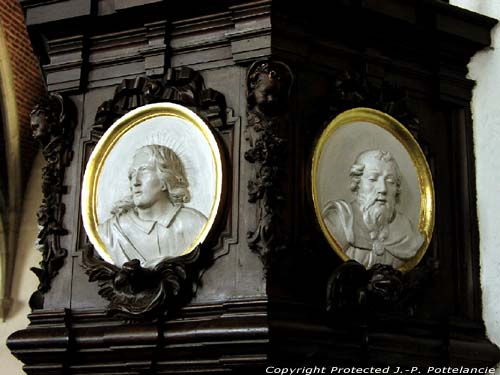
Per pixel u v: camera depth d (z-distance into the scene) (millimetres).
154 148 2078
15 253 5418
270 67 1998
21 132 5449
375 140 2184
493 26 2469
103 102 2205
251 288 1906
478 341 2244
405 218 2166
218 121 2049
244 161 2004
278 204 1942
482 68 2463
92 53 2277
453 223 2316
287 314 1890
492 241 2357
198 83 2105
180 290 1947
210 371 1924
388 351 2055
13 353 2121
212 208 1982
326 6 2117
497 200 2393
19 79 5344
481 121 2432
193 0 2102
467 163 2363
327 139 2090
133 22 2209
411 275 2125
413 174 2225
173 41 2178
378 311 2051
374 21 2223
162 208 2049
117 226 2076
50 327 2088
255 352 1841
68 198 2205
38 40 2383
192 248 1974
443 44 2371
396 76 2293
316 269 1988
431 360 2152
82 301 2104
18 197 5453
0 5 5047
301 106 2070
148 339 1947
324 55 2158
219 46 2119
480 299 2309
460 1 2609
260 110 1996
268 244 1902
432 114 2357
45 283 2158
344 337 1983
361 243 2064
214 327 1855
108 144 2166
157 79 2158
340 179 2092
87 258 2098
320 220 2004
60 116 2232
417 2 2279
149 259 2016
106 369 2043
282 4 2053
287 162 1999
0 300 5305
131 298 1987
